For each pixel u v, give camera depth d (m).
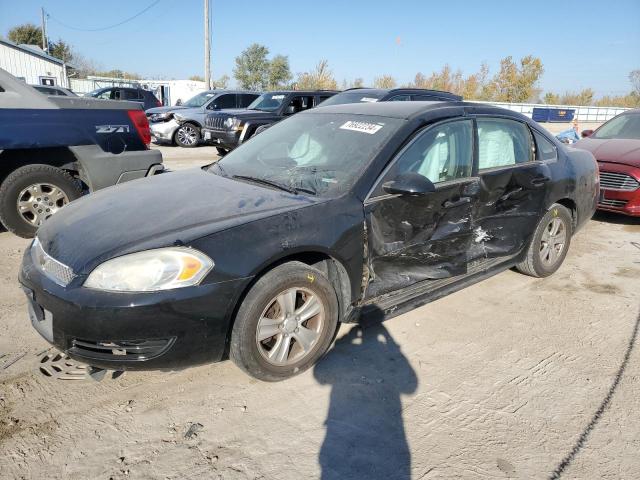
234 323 2.59
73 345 2.45
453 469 2.21
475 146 3.60
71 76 33.53
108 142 5.31
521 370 3.02
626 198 6.27
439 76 47.75
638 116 7.75
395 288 3.21
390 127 3.33
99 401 2.62
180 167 10.09
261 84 48.03
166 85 32.69
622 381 2.93
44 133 4.88
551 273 4.46
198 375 2.89
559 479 2.17
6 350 3.06
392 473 2.18
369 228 2.95
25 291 2.71
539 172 4.04
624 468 2.24
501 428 2.49
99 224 2.73
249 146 4.03
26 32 52.78
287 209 2.76
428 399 2.71
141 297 2.31
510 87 46.91
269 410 2.59
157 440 2.35
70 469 2.16
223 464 2.21
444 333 3.45
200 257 2.41
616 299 4.09
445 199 3.31
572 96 57.59
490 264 3.91
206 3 25.95
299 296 2.84
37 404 2.58
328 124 3.71
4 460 2.20
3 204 4.88
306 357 2.86
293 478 2.14
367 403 2.67
